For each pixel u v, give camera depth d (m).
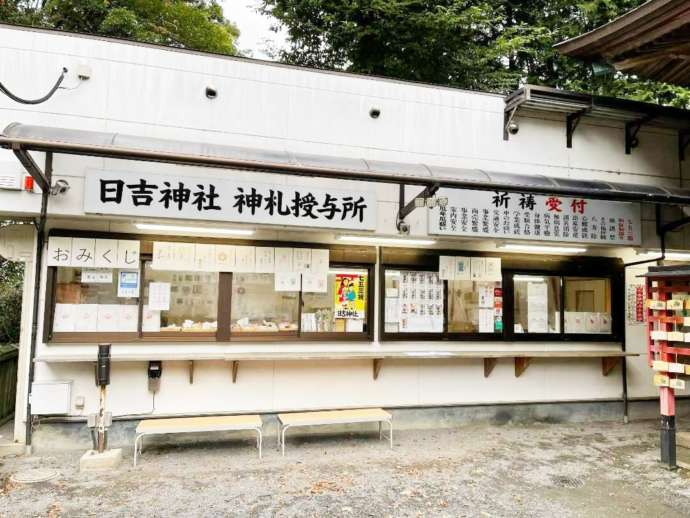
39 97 6.13
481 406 7.69
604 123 8.47
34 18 12.41
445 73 14.23
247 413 6.76
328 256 7.11
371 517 4.44
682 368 5.66
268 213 6.41
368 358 7.02
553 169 8.12
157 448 6.33
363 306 7.35
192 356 6.36
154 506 4.60
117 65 6.44
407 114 7.54
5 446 5.97
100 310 6.41
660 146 8.75
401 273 7.52
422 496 4.92
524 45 15.09
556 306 8.17
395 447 6.52
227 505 4.64
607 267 8.25
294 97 7.08
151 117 6.51
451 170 6.43
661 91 13.21
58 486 5.05
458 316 7.73
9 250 6.26
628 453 6.41
